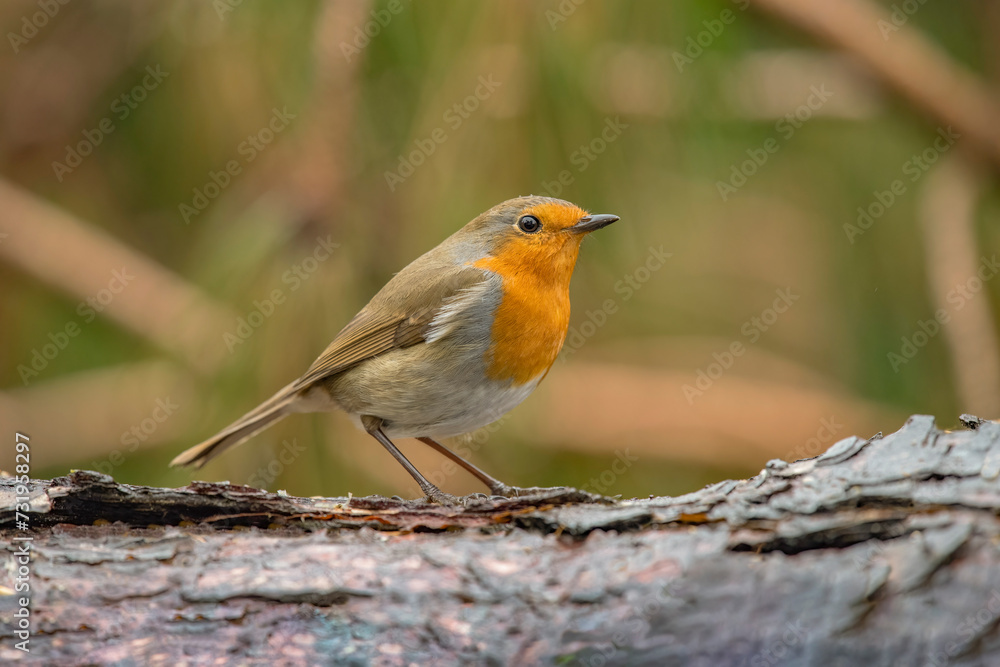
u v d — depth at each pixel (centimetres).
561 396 1279
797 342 1486
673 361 1433
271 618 593
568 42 980
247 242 973
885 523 570
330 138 953
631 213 1078
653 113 1080
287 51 990
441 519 651
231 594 596
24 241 1248
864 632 546
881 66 1141
